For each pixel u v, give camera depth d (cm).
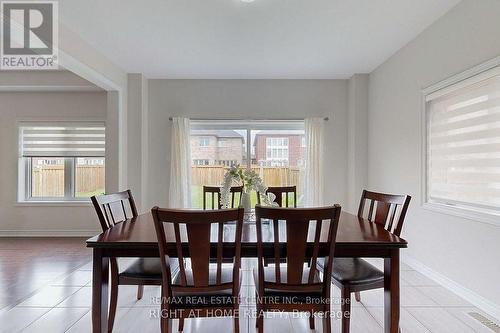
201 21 277
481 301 227
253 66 395
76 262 349
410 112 321
